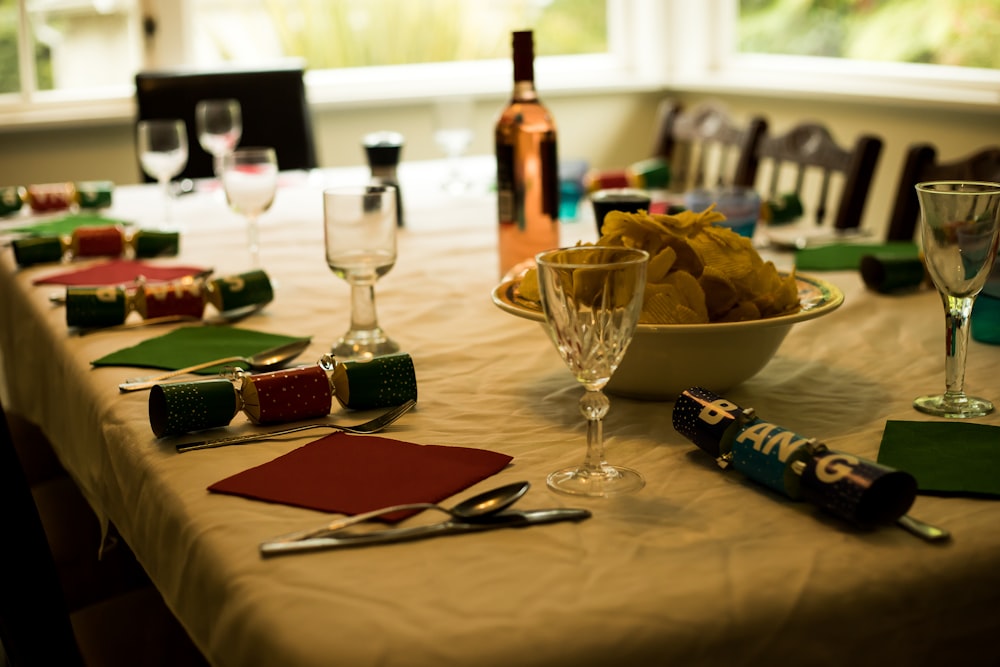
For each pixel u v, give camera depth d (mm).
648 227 921
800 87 3285
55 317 1304
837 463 682
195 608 703
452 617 578
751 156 2373
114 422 944
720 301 906
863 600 614
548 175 1320
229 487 763
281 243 1771
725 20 3826
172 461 829
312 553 659
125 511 892
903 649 633
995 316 1099
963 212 871
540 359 1091
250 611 605
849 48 3373
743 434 756
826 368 1040
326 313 1297
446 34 3844
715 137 2551
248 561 652
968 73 2918
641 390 938
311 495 743
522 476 782
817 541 659
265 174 1481
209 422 880
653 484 759
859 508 657
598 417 766
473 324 1236
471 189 2252
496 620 573
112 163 3418
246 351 1116
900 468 767
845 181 2029
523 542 666
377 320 1210
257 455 835
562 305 703
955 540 656
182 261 1633
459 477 768
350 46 3766
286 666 559
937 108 2877
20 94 3365
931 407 899
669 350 879
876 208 3156
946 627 642
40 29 3361
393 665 542
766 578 616
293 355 1072
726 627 588
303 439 870
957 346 916
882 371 1023
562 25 3982
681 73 3934
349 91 3631
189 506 745
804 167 2207
